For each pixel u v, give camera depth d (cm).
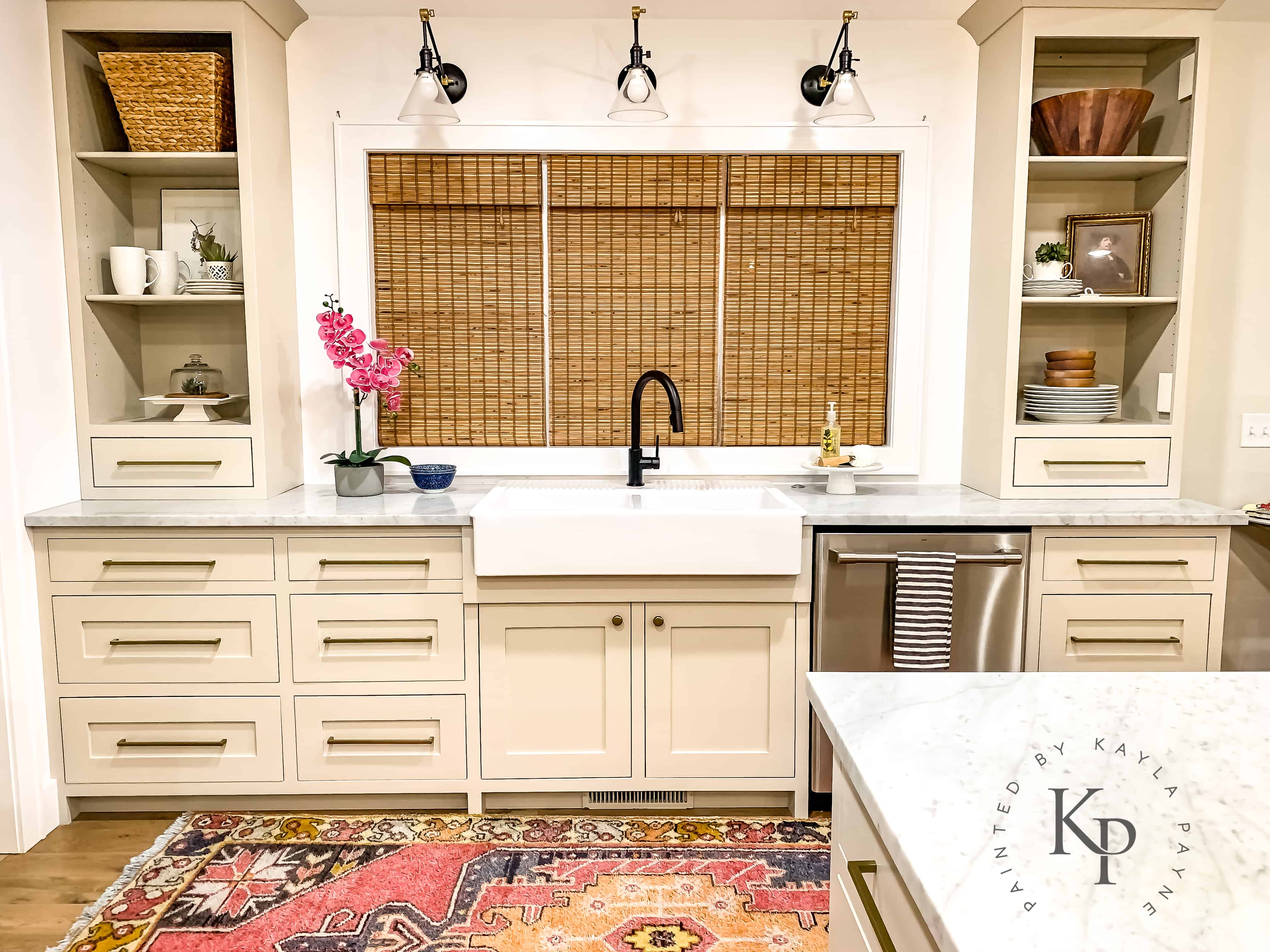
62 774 243
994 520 236
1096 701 108
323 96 278
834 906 111
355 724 244
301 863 223
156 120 251
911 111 282
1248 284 282
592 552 232
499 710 243
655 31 278
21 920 201
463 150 278
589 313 291
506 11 274
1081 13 246
